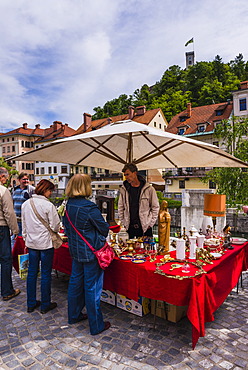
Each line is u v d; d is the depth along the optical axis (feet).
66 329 8.97
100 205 14.78
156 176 20.53
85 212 8.09
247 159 25.41
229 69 199.11
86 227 8.16
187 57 360.07
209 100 155.43
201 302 7.21
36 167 149.69
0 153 175.63
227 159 11.84
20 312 10.37
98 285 8.65
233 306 10.81
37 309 10.62
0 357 7.50
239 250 10.68
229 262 9.55
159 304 9.56
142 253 9.57
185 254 9.54
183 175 92.63
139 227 10.74
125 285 8.67
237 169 26.23
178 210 49.75
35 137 167.02
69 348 7.86
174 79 208.44
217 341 8.16
